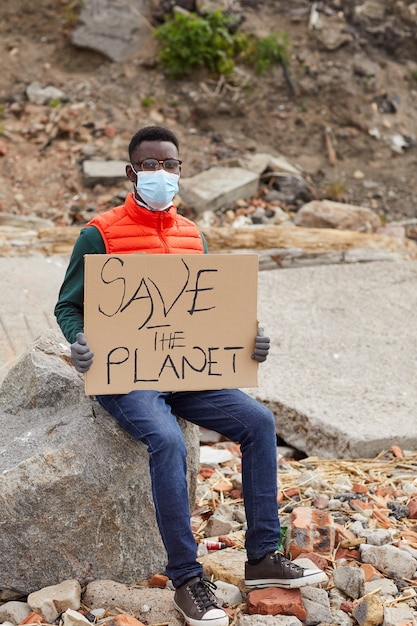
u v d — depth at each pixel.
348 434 5.01
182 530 3.13
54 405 3.78
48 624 3.18
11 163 9.59
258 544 3.33
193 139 10.22
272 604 3.22
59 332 4.19
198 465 3.90
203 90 10.64
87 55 10.95
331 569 3.59
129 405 3.29
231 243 8.07
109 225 3.46
